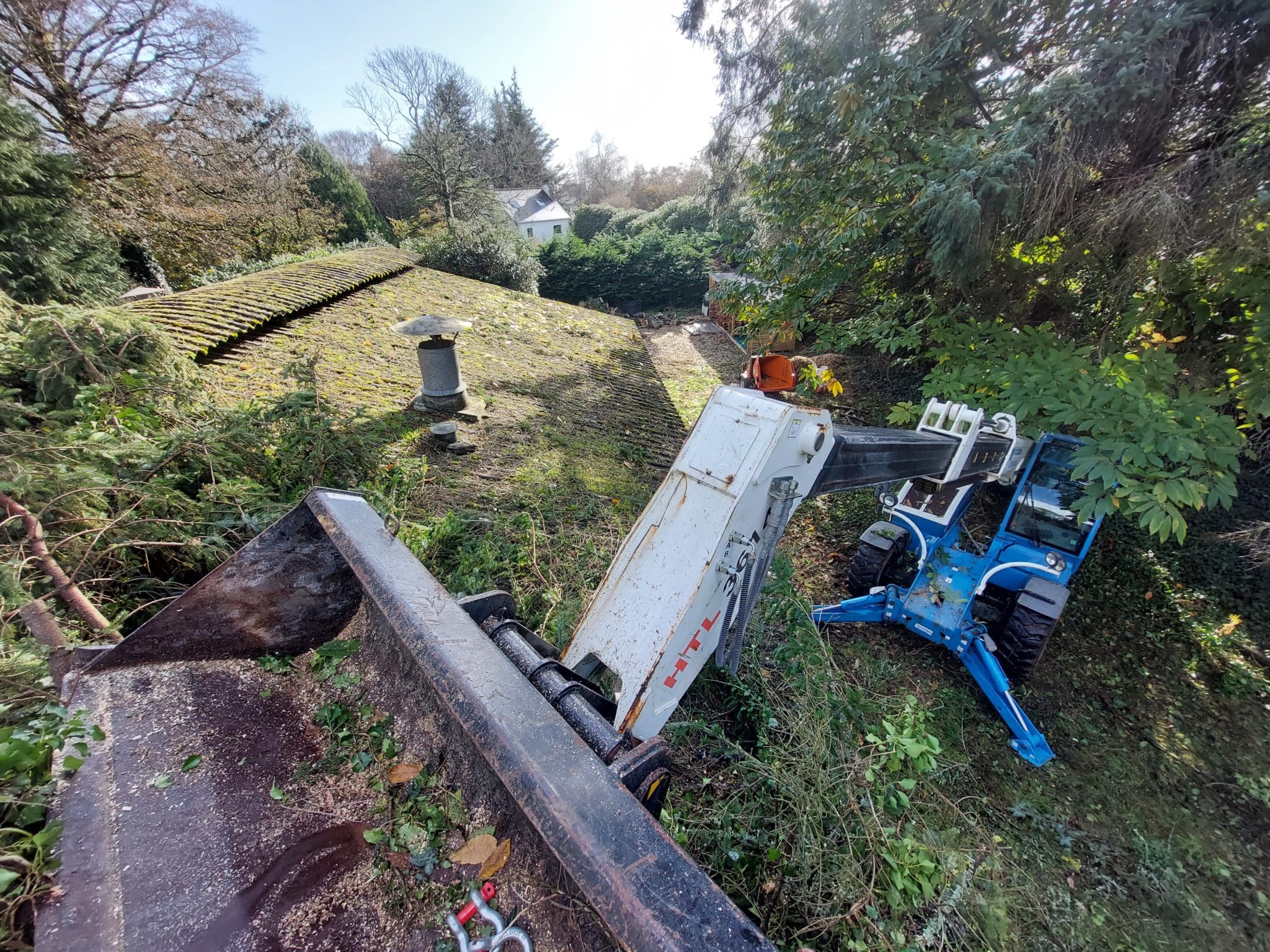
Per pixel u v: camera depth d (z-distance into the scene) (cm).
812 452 210
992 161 471
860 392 1066
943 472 342
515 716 138
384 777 162
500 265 1692
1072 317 612
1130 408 434
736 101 854
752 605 227
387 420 533
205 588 181
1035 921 340
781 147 696
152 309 623
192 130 1683
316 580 202
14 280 799
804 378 331
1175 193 456
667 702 206
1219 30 426
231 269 1488
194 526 278
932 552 524
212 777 152
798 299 767
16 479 224
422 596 173
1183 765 493
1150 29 445
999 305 646
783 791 251
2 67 1270
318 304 791
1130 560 703
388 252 1295
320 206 2359
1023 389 493
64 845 122
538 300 1228
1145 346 519
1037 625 486
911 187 566
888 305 725
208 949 118
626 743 159
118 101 1545
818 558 702
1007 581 541
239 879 132
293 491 346
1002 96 568
